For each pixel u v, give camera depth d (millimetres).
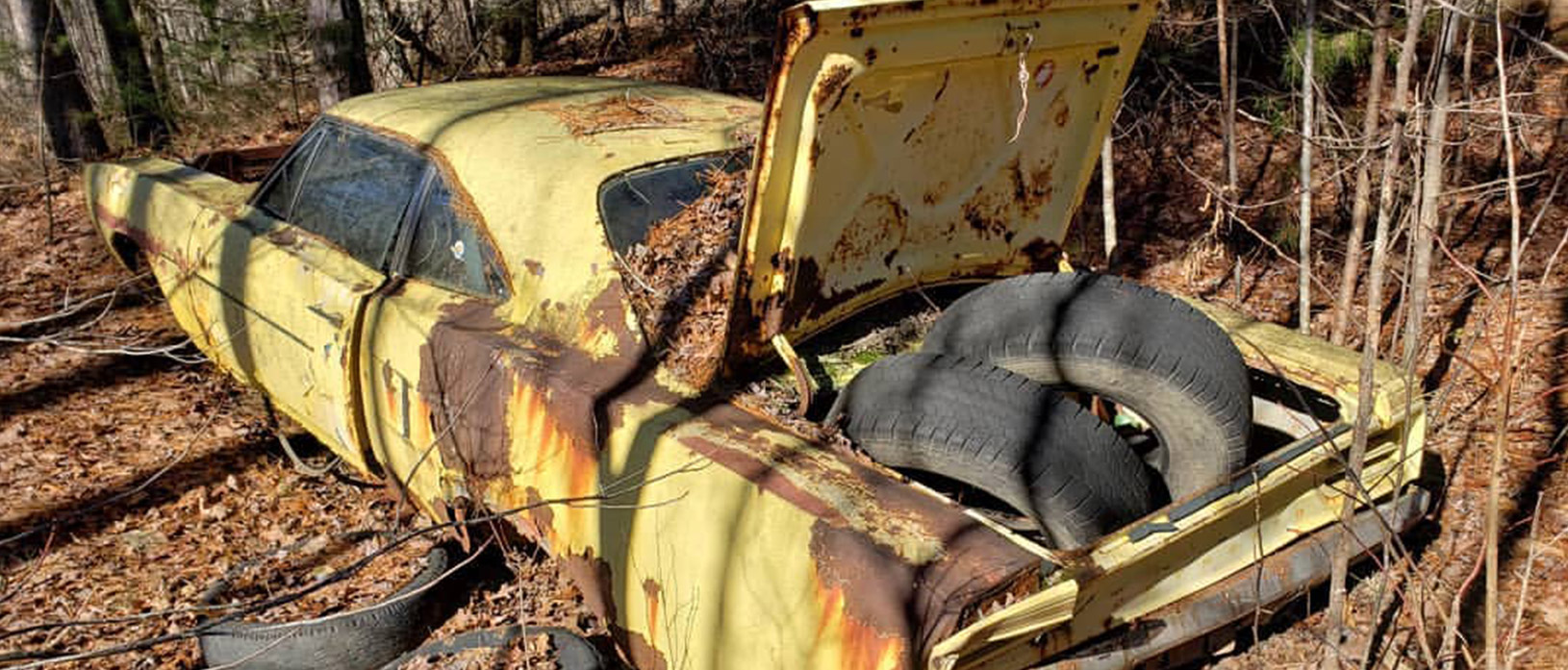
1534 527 2752
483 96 4566
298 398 4547
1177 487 3396
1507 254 7281
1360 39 7152
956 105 3459
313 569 4398
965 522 2746
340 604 4137
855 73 3037
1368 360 2891
